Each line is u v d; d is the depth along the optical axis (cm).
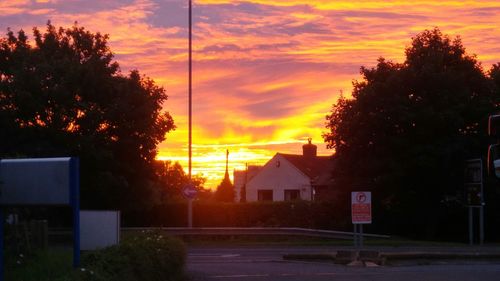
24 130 2859
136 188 3241
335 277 1728
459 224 4112
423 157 3678
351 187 3994
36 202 1089
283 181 6600
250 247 3164
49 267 1221
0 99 2880
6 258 1303
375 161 3844
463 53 3938
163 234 1652
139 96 3073
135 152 3109
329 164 6456
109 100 3059
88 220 1443
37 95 2884
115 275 1165
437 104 3791
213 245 3300
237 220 4219
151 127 3138
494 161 1270
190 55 3794
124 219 4284
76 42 3162
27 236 1420
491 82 3916
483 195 3728
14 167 1095
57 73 2956
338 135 3975
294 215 4156
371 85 3866
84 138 2892
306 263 2148
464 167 3666
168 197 5022
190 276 1698
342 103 4012
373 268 1994
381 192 3975
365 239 3669
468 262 2170
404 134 3850
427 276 1742
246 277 1730
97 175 2994
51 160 1085
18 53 3022
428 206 4022
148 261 1327
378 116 3784
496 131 1284
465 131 3903
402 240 3625
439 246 3172
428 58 3838
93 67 2988
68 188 1079
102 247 1377
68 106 2923
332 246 3180
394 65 3944
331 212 4156
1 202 1096
